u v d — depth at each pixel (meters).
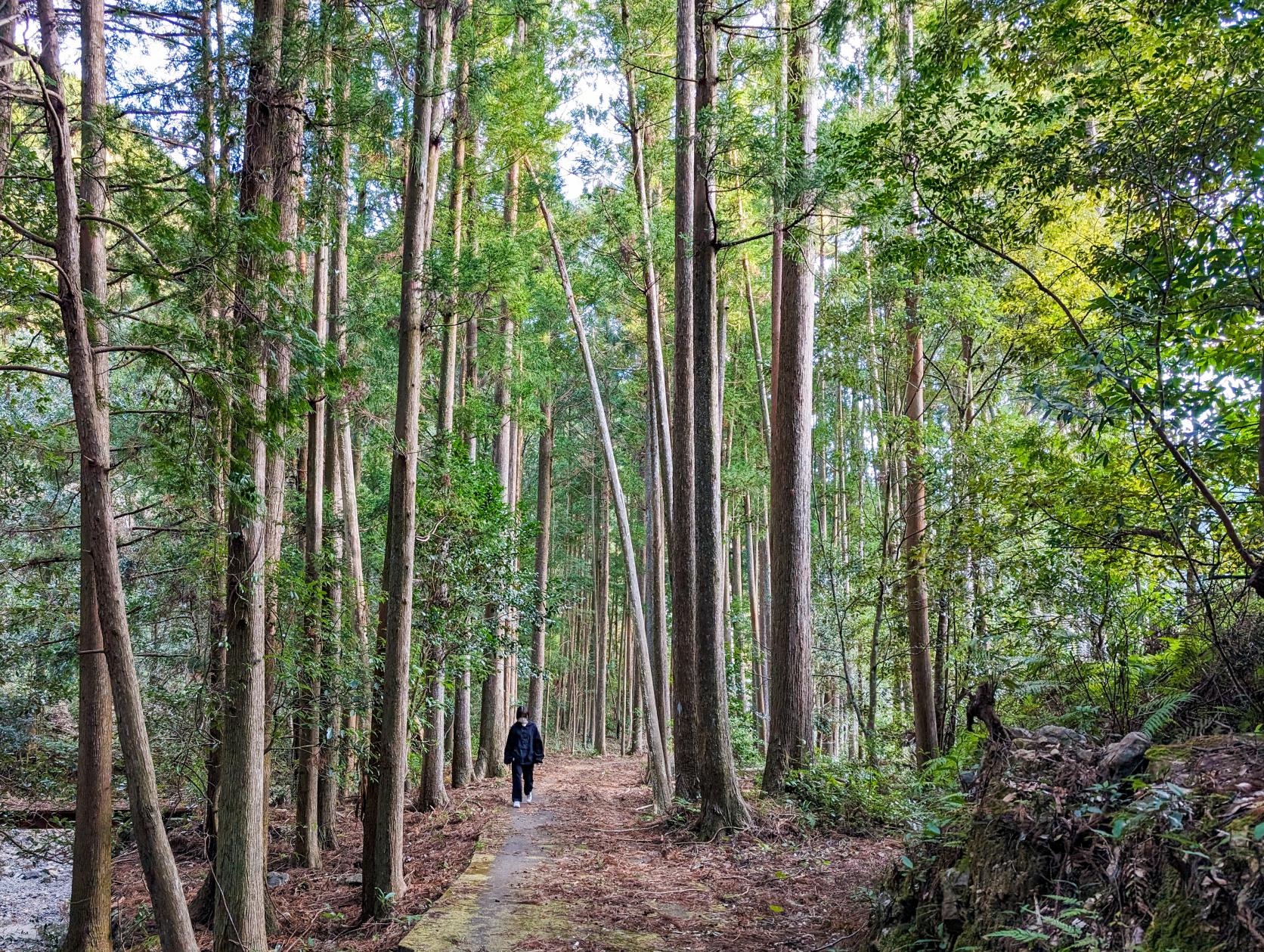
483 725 17.97
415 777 14.81
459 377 16.27
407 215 7.67
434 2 7.75
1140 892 2.76
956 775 7.24
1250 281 4.19
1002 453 8.66
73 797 9.17
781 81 9.91
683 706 9.96
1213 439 4.47
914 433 10.53
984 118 5.62
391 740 7.18
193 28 6.68
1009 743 4.13
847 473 19.84
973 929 3.46
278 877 8.95
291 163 6.71
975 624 9.27
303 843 9.55
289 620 8.00
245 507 5.93
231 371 5.52
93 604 6.46
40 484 7.97
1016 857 3.47
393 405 14.12
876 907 4.53
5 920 9.43
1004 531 7.21
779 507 10.33
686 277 10.42
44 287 6.17
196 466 5.93
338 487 13.04
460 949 5.29
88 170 6.24
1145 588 6.00
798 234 9.23
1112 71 5.29
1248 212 4.60
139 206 6.31
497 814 11.55
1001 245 5.80
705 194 9.00
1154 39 5.37
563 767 20.66
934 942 3.73
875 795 8.98
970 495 8.04
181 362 5.46
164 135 6.46
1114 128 5.04
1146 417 4.07
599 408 13.42
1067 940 2.88
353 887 8.64
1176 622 4.88
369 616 11.43
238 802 5.63
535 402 19.86
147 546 8.08
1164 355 4.62
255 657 5.83
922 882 4.14
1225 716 3.88
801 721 9.95
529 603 13.22
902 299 11.41
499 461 18.12
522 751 12.67
